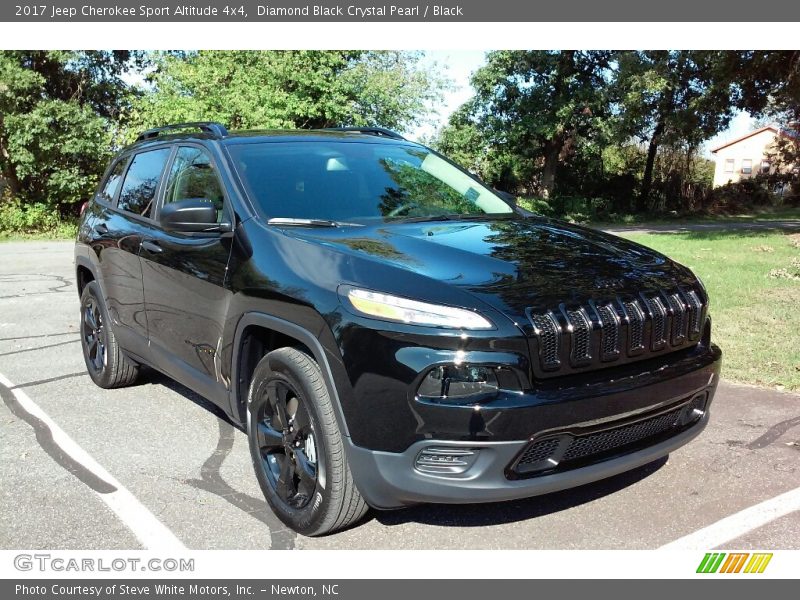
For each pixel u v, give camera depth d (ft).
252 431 10.89
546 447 8.81
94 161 71.26
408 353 8.53
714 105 71.82
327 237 10.60
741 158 179.22
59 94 74.08
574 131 112.98
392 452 8.75
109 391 17.01
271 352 10.36
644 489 11.55
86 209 18.10
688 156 122.01
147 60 78.07
